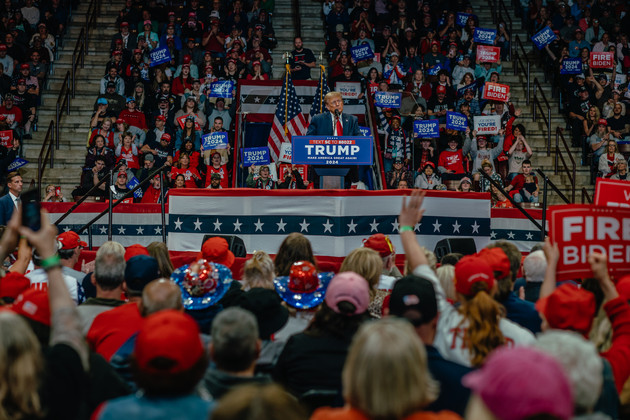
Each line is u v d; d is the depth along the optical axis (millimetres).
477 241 9344
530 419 1839
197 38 17953
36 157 16203
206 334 4344
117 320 4020
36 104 16828
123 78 16578
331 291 3676
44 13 18531
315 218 8930
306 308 4562
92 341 3988
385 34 18250
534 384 1855
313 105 12570
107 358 3898
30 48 17328
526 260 5438
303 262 4660
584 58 17938
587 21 19328
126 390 3299
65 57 18219
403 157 15227
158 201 13844
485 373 1944
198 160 14773
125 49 16781
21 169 15805
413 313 3270
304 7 20016
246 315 3160
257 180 13164
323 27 19719
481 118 15398
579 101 17156
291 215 8953
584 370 2523
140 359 2580
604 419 2551
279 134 13133
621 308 3473
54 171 15789
